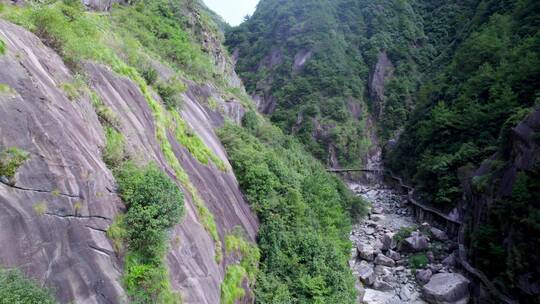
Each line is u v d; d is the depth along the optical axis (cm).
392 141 6644
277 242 1694
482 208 2770
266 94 8281
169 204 912
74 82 988
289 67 8500
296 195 2017
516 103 3572
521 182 2264
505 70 4031
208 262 1123
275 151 3005
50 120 793
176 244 988
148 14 3069
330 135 6900
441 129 4388
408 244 3062
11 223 633
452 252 3005
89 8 2430
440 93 5262
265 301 1389
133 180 923
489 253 2414
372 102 8094
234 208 1625
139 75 1469
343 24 9656
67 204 747
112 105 1126
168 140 1380
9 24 898
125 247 846
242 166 1962
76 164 805
